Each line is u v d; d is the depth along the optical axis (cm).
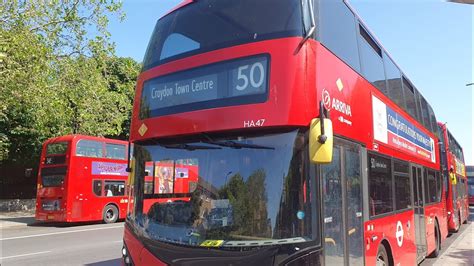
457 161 1978
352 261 517
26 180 3216
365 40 695
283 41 452
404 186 829
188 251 438
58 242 1446
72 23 2025
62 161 2086
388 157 730
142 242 474
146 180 509
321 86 471
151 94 535
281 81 440
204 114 474
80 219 2077
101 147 2234
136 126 541
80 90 2156
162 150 507
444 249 1336
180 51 527
